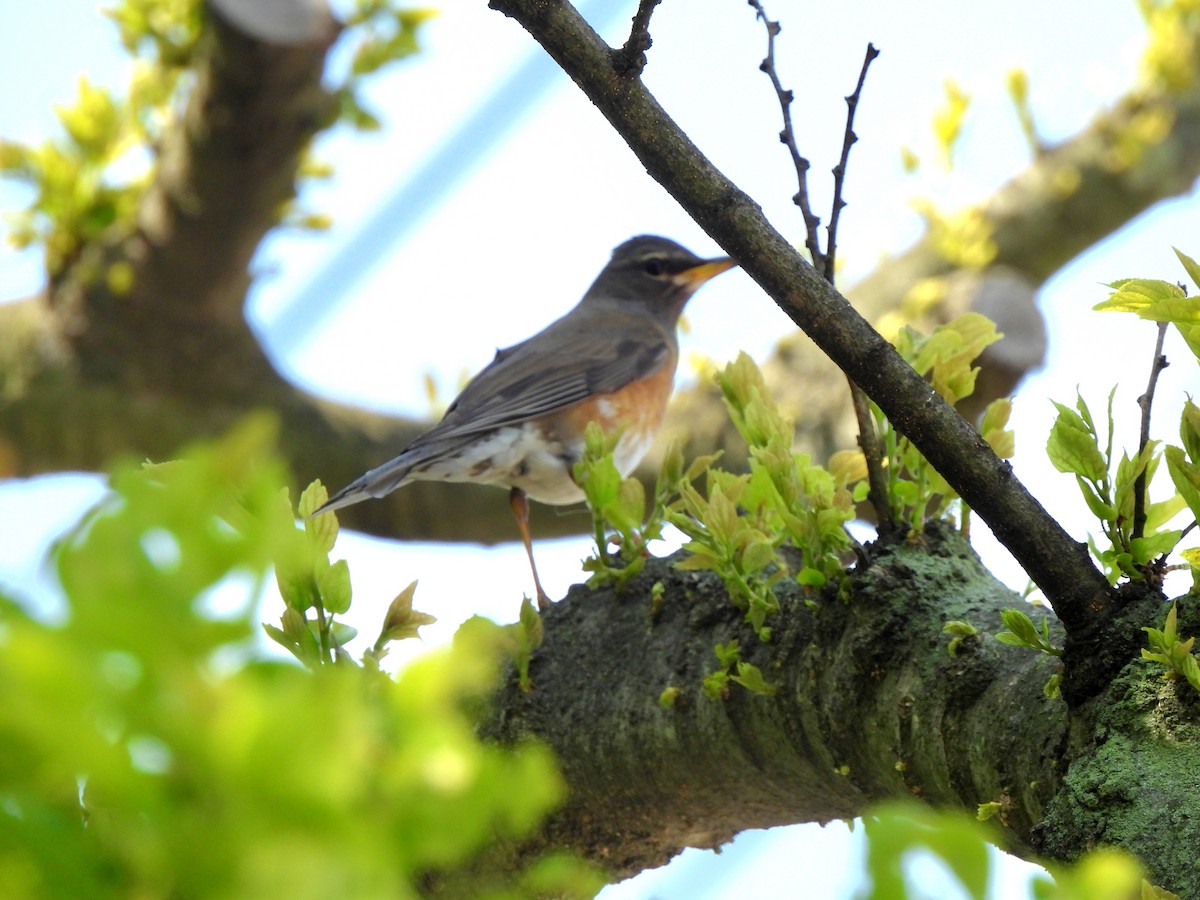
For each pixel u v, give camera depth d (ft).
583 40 16.96
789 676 18.99
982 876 7.66
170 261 50.83
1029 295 49.37
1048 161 52.60
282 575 17.56
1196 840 13.38
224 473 7.43
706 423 49.08
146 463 14.85
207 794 7.41
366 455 52.49
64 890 7.68
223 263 50.88
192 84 47.50
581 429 42.68
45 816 7.86
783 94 20.06
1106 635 15.48
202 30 45.39
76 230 51.08
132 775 7.39
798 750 19.02
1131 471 16.10
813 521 18.72
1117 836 13.80
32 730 7.16
